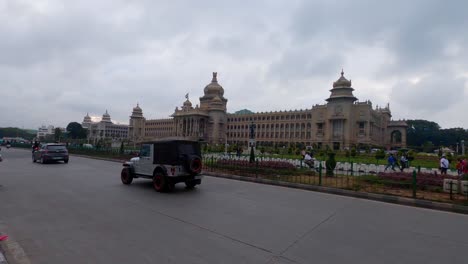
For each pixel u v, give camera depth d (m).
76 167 22.86
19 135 155.25
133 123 150.12
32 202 9.79
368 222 8.38
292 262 5.32
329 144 89.00
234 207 9.77
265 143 109.50
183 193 12.38
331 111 89.94
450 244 6.63
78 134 147.62
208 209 9.38
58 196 10.91
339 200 11.91
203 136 120.62
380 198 12.50
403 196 12.34
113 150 35.03
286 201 11.17
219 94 126.56
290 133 103.88
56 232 6.72
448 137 122.12
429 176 15.30
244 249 5.91
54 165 24.28
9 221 7.54
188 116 120.88
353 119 87.75
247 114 117.44
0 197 10.55
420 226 8.17
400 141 113.38
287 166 19.89
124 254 5.50
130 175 14.42
